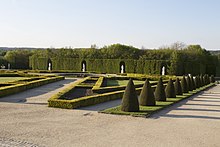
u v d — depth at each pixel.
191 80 35.06
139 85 31.38
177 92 27.89
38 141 10.41
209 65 73.62
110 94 21.98
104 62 68.94
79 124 13.41
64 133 11.67
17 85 24.81
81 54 75.50
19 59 74.69
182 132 12.65
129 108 16.62
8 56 73.19
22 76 43.25
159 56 73.75
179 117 16.23
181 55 68.38
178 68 65.19
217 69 73.94
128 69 67.31
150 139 11.29
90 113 16.22
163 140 11.22
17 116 14.72
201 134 12.43
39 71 57.25
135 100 16.77
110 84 34.91
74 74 57.53
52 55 75.31
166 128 13.28
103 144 10.34
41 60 72.31
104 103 20.39
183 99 25.17
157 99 22.25
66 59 71.12
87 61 70.19
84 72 63.91
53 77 39.12
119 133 12.02
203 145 10.76
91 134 11.68
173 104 21.50
